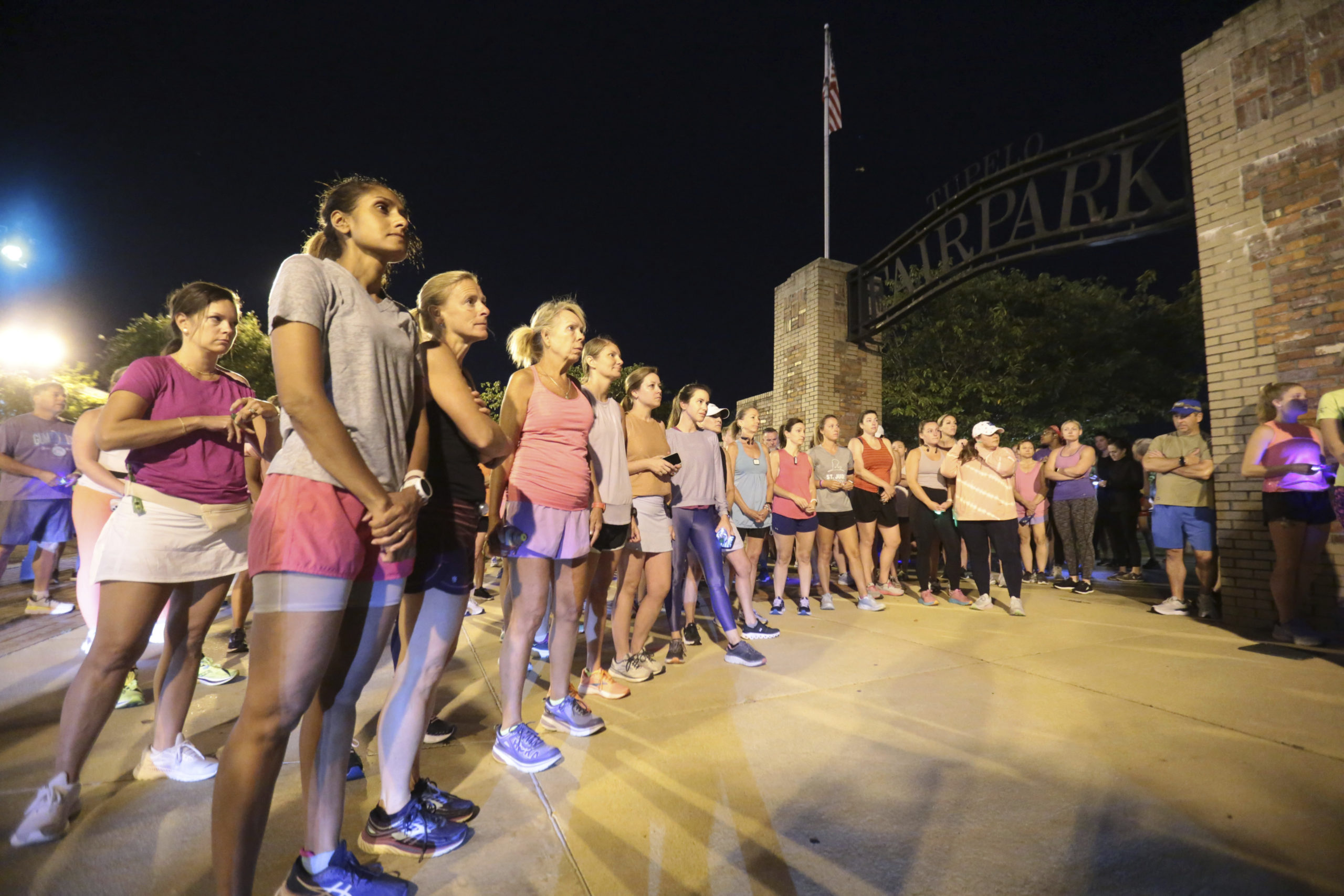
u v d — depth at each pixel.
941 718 2.77
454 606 1.86
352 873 1.54
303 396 1.30
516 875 1.65
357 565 1.40
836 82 11.08
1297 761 2.26
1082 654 3.83
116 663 1.93
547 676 3.53
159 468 2.04
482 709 3.02
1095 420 16.25
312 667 1.32
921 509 5.87
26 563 6.57
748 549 5.43
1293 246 4.24
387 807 1.79
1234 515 4.50
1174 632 4.36
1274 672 3.35
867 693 3.14
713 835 1.85
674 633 3.87
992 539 5.42
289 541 1.30
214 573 2.15
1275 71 4.38
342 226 1.61
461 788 2.15
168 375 2.17
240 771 1.27
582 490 2.50
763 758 2.38
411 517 1.46
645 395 3.62
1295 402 3.99
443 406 1.81
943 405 15.19
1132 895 1.54
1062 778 2.17
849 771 2.26
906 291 8.44
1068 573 6.91
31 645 4.00
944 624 4.88
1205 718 2.72
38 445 5.13
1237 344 4.52
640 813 1.98
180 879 1.60
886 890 1.57
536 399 2.46
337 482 1.37
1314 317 4.12
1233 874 1.61
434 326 2.11
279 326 1.36
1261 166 4.43
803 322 9.49
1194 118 4.87
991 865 1.68
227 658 3.90
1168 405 16.11
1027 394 15.57
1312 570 4.04
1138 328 16.17
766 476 5.38
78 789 1.88
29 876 1.60
